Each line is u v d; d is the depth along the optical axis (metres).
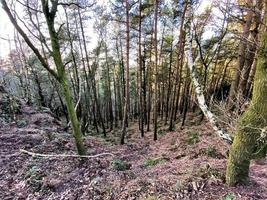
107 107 23.34
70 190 4.85
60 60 5.54
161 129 14.05
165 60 19.53
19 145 7.87
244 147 3.87
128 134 14.74
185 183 4.40
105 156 7.38
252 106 3.71
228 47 13.37
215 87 14.71
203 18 11.12
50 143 8.12
